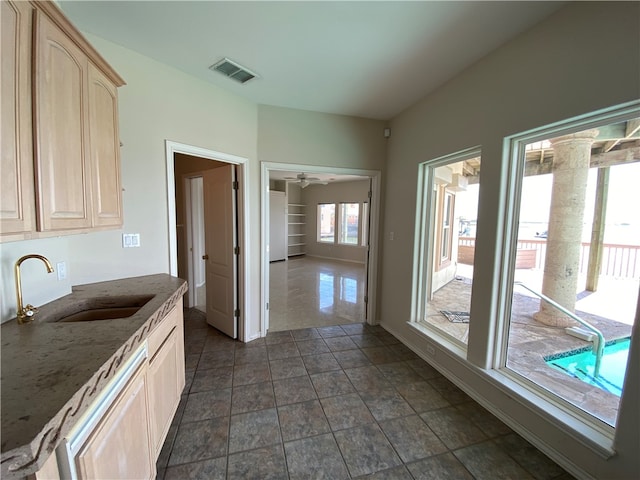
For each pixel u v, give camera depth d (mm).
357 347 3053
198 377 2436
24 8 981
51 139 1118
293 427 1867
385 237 3580
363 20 1729
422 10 1632
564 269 1896
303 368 2607
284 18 1727
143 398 1306
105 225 1559
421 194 2951
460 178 3398
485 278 2092
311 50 2066
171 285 1950
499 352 2107
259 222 3172
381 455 1657
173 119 2354
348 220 8711
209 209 3363
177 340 1916
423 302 3100
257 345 3061
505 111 1910
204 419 1928
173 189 2395
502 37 1852
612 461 1373
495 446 1733
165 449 1671
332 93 2764
